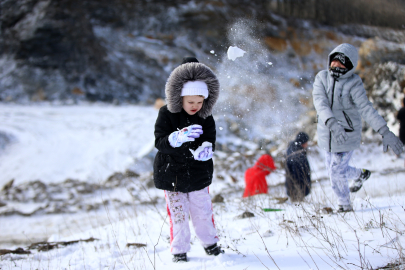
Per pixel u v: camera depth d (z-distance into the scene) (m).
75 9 34.41
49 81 30.16
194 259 3.13
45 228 7.32
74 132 18.64
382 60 12.23
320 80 4.00
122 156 14.73
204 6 35.72
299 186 5.14
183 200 3.14
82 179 12.31
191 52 35.16
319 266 2.65
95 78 31.81
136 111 25.53
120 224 5.18
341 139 3.67
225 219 4.61
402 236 3.02
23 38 31.41
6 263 3.72
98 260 3.55
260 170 6.33
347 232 3.28
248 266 2.79
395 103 11.34
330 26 24.64
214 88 3.05
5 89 28.78
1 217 8.38
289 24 26.72
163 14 37.28
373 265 2.55
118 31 36.78
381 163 9.02
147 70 34.34
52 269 3.43
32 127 19.44
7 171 13.80
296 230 3.39
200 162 3.10
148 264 3.16
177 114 3.11
